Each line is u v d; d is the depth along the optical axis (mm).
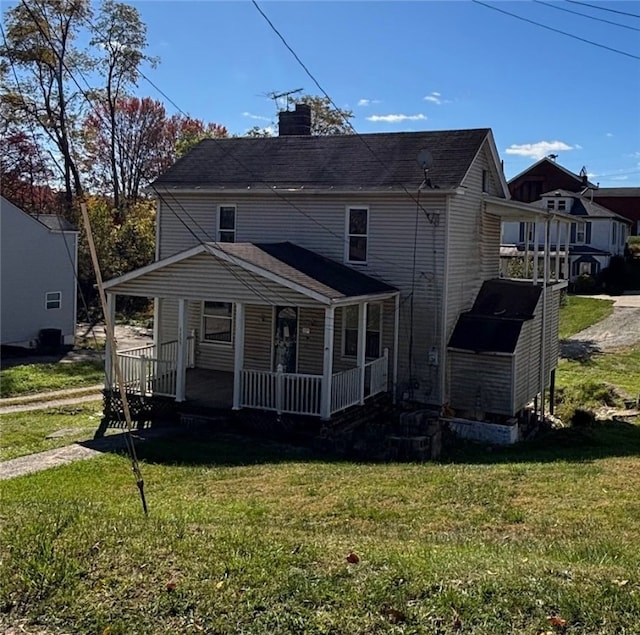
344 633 5148
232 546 6707
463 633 5109
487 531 8578
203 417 16328
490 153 21016
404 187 18609
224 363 20578
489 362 18516
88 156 51562
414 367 19094
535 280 21016
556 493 10633
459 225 19375
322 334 19438
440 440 16500
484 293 20875
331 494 10570
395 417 18672
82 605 5578
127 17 42562
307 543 6926
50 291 30750
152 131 60000
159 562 6273
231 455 14023
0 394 21656
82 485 11602
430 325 18891
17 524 7359
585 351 33312
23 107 41438
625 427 20641
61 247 31078
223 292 16031
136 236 40031
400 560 6352
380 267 19328
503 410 18375
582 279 51094
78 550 6520
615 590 5645
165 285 16562
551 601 5477
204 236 21578
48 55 40000
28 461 13508
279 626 5234
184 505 9836
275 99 32562
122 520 7688
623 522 8969
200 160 22766
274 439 15617
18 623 5387
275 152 22234
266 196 20531
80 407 20094
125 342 32250
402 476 11875
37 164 43875
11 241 29078
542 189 66875
